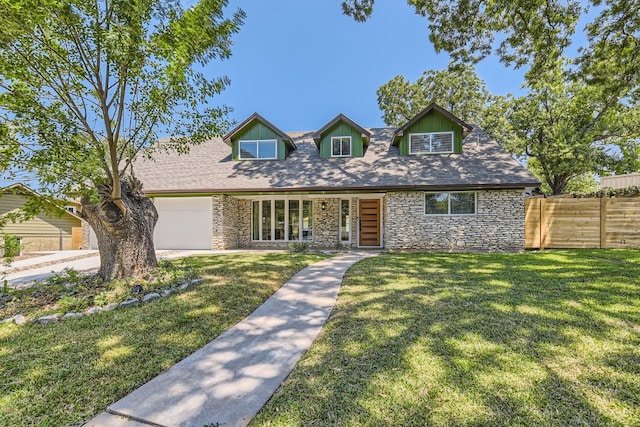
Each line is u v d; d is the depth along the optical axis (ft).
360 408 7.45
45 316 13.87
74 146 16.26
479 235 37.24
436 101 89.97
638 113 62.80
